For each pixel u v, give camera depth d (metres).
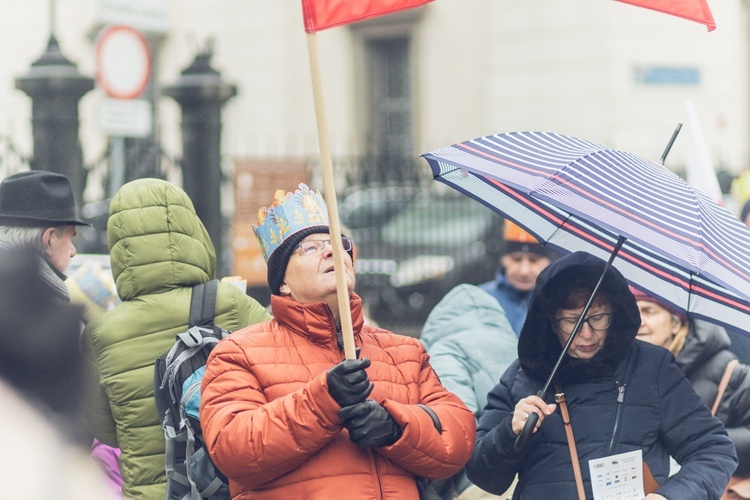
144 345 6.71
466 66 32.75
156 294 6.82
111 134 16.48
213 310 6.80
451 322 8.65
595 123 30.56
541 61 31.33
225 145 35.81
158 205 6.88
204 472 6.09
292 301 5.74
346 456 5.54
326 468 5.50
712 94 31.50
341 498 5.46
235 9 35.62
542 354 6.56
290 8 34.84
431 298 23.20
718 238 5.95
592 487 6.35
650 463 6.46
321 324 5.72
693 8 6.05
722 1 31.61
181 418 6.19
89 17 36.66
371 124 34.56
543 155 6.24
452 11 32.94
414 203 24.34
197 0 36.25
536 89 31.47
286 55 34.94
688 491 6.28
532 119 31.58
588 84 30.66
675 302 7.07
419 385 6.03
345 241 5.95
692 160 10.07
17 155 18.38
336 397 5.23
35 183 7.48
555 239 7.27
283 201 5.89
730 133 31.69
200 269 6.97
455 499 8.02
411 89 33.88
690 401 6.59
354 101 34.44
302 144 34.91
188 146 18.88
